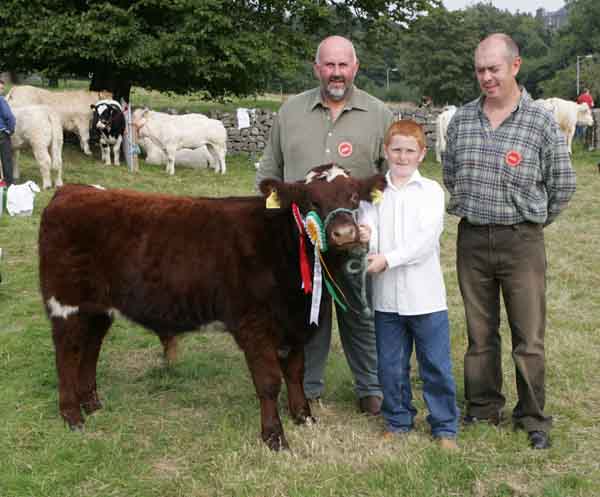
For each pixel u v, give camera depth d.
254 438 4.01
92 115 16.45
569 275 7.71
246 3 17.70
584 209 11.97
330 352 5.51
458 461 3.67
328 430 4.14
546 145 3.75
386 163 4.38
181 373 5.00
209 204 4.04
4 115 11.16
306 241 3.69
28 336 5.61
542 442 3.87
